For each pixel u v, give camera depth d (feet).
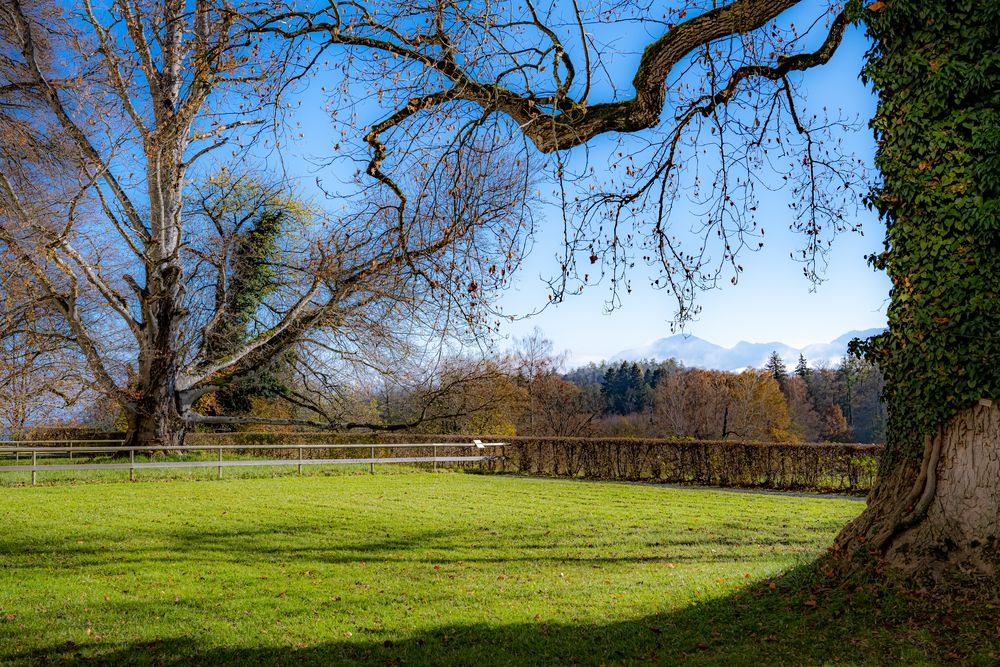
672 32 23.68
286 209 96.99
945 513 21.84
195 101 34.12
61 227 69.92
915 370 23.08
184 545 35.40
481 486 66.74
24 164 71.20
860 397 178.19
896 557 22.12
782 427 172.86
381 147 23.26
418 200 22.40
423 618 23.29
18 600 24.98
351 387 96.02
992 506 21.06
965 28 22.53
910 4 23.24
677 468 76.59
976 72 21.99
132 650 20.30
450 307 22.54
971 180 22.00
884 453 24.88
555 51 23.93
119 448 67.41
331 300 79.00
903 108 23.63
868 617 20.08
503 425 126.21
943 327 22.31
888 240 24.64
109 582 27.73
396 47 23.80
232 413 115.55
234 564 31.40
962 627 18.71
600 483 73.72
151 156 67.15
